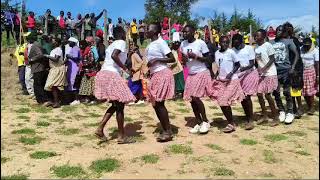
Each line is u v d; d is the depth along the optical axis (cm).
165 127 779
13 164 676
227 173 619
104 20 1753
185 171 632
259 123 899
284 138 791
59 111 1041
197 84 806
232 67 817
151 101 762
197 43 793
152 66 754
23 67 1265
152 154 706
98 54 1134
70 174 629
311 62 956
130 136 820
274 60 867
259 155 702
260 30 873
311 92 959
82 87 1113
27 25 1872
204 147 743
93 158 698
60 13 1961
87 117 984
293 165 660
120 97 739
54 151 736
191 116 992
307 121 923
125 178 610
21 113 1013
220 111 1050
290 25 903
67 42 1196
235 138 798
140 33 2158
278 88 898
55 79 1064
